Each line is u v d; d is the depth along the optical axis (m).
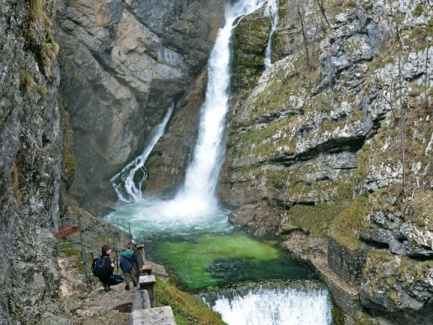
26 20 16.23
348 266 21.67
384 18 26.09
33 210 15.30
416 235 18.34
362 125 25.94
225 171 37.91
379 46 26.59
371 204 21.81
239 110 40.16
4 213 9.38
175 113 43.94
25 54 16.03
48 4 24.38
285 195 31.20
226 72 43.84
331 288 22.06
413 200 19.28
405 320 19.14
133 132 41.06
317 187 28.92
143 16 38.12
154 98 42.16
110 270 13.67
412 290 18.16
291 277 23.50
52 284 12.86
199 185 40.56
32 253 12.75
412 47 23.36
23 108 14.93
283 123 33.84
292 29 41.53
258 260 26.00
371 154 24.00
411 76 22.91
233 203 35.69
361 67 27.23
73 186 34.00
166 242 29.27
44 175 16.83
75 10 33.88
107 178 39.09
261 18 44.03
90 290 14.11
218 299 21.06
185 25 41.47
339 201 27.03
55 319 10.72
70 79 33.53
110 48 36.66
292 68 36.88
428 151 20.12
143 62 39.38
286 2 43.06
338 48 28.62
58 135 21.59
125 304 12.58
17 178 13.70
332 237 23.38
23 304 10.57
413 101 22.38
